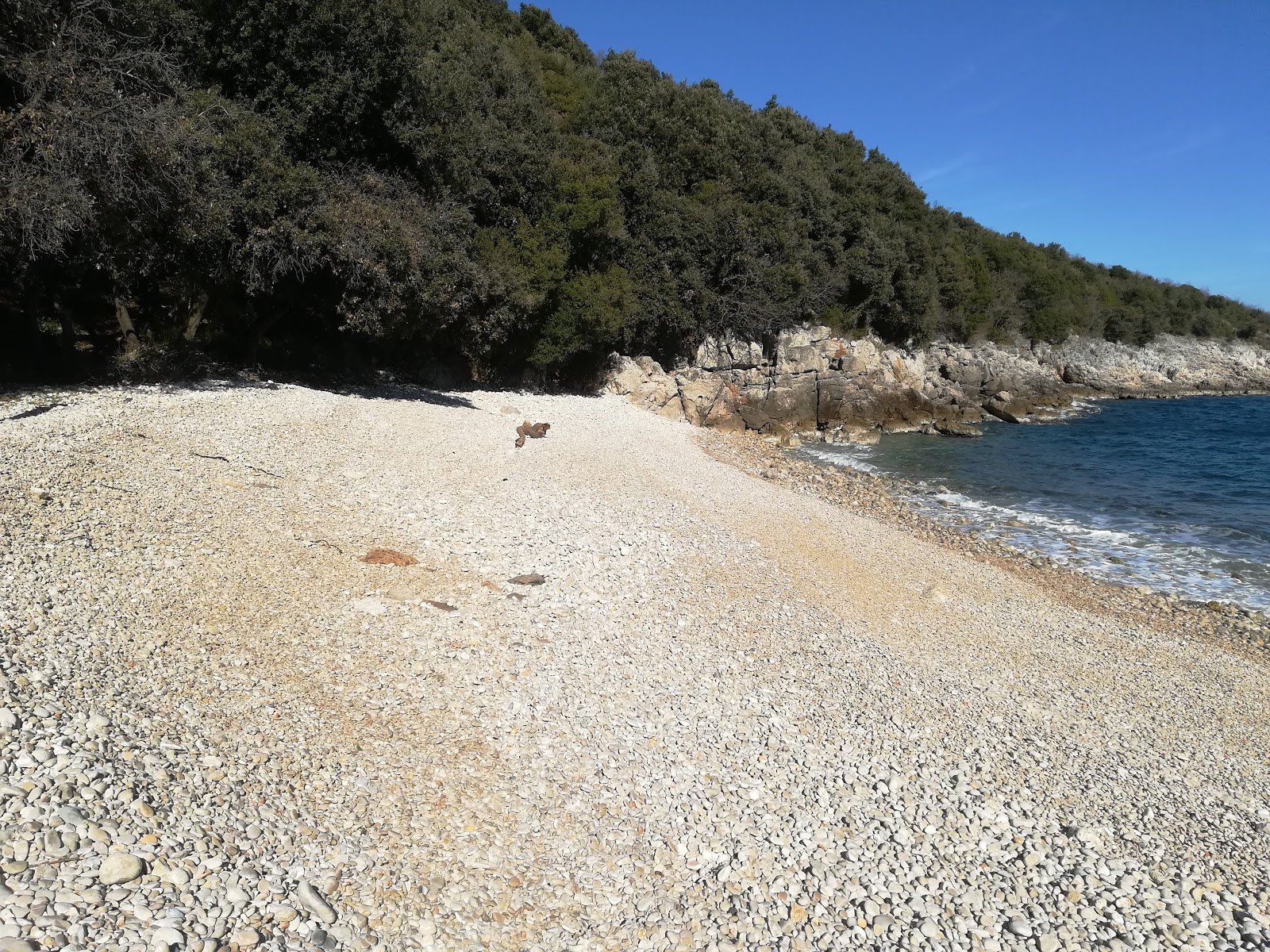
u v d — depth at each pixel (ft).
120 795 18.26
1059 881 22.95
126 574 29.19
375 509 44.21
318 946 16.51
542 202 95.76
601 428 85.71
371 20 66.74
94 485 36.35
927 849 23.54
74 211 46.14
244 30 61.31
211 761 20.76
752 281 121.90
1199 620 50.01
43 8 45.52
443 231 75.10
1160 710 35.60
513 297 86.94
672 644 34.58
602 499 55.77
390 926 17.74
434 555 39.47
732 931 19.58
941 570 54.03
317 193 62.59
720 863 21.86
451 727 25.49
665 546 47.75
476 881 19.71
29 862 15.78
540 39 153.69
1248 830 26.71
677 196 116.26
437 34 94.22
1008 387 167.32
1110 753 31.09
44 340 64.80
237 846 18.34
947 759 28.71
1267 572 60.18
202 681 24.14
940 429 133.18
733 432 116.47
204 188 56.34
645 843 22.26
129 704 21.84
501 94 102.89
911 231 155.74
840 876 21.91
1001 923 21.06
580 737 26.43
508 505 49.93
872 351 138.72
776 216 125.90
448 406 79.20
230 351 76.95
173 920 15.57
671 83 135.85
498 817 22.07
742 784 25.43
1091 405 181.47
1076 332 215.10
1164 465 105.29
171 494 38.14
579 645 32.86
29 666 21.76
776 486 76.07
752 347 122.62
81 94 47.03
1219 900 22.91
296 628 28.96
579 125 119.65
